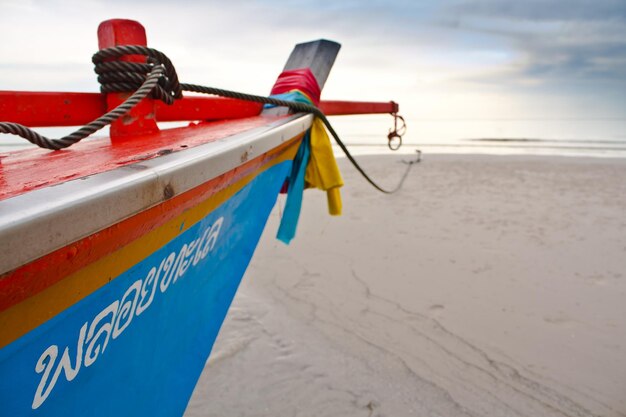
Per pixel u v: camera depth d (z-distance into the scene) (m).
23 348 0.57
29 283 0.51
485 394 2.38
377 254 4.58
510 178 9.28
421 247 4.77
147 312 0.92
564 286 3.70
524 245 4.77
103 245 0.64
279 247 4.88
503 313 3.25
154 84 1.14
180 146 1.06
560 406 2.29
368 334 2.98
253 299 3.54
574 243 4.81
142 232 0.76
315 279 3.95
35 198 0.54
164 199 0.76
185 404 1.23
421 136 26.17
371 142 22.33
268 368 2.56
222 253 1.41
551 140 22.20
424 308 3.35
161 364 1.06
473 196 7.41
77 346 0.69
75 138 0.96
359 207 6.69
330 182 2.56
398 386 2.42
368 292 3.66
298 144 2.33
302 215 6.25
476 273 4.02
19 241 0.46
